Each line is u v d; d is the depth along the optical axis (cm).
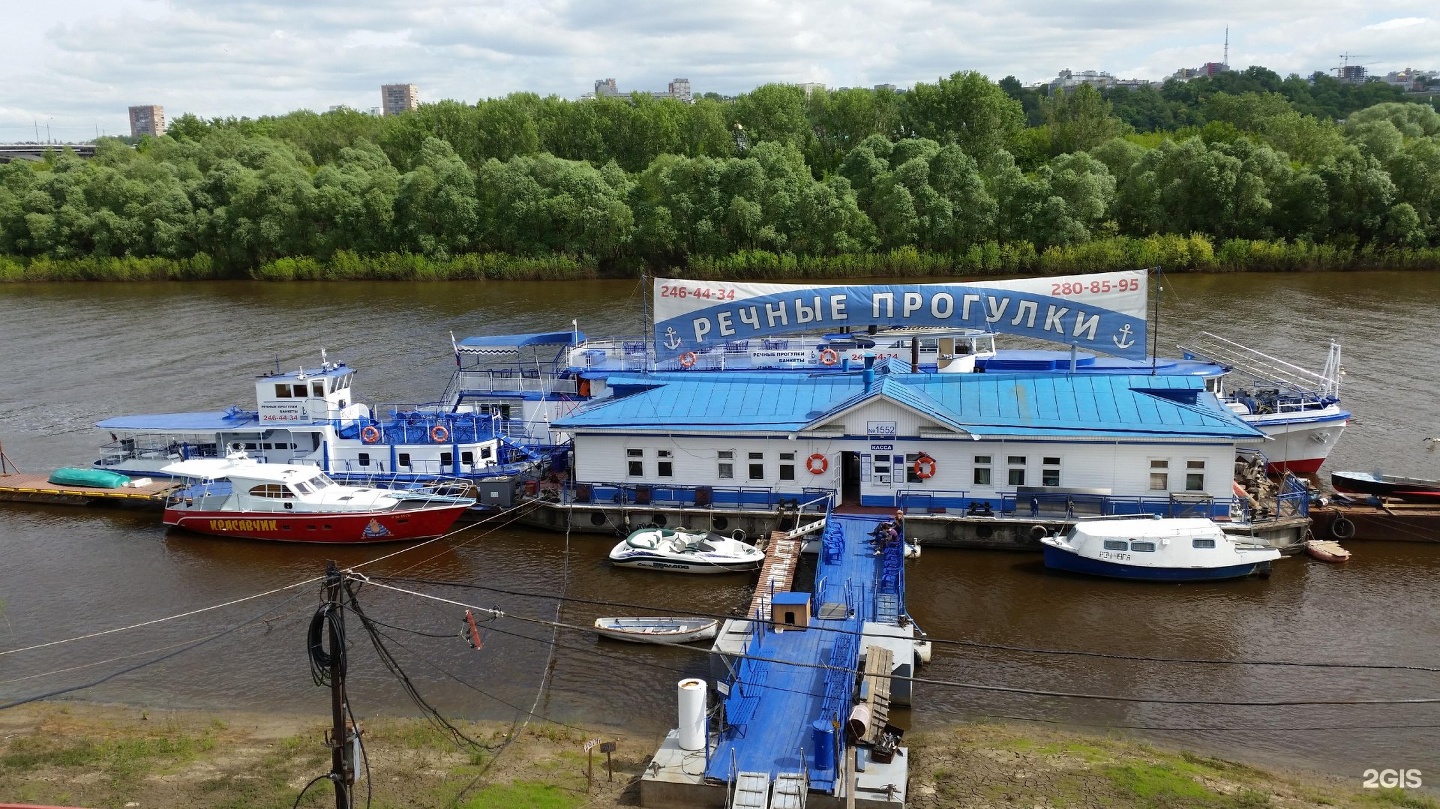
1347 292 11194
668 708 3594
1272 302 10625
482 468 5662
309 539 5188
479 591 4569
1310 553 4716
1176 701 3562
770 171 13712
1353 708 3497
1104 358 6219
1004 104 17025
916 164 13338
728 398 5212
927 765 3144
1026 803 2897
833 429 4884
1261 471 5259
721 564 4638
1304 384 7381
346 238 14675
